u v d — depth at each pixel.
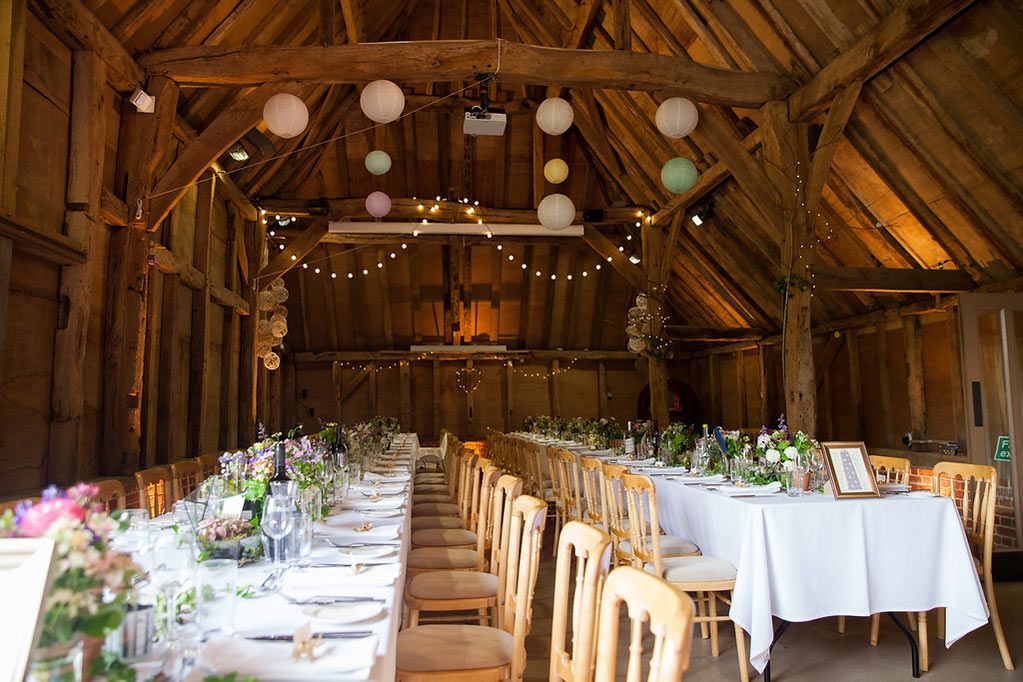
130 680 1.18
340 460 4.98
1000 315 6.04
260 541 2.28
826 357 11.86
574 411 16.84
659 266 11.52
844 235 8.72
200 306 8.45
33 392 4.78
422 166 12.58
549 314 16.12
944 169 6.77
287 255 11.43
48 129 4.83
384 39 10.24
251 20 6.83
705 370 16.50
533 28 10.11
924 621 3.55
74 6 4.88
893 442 10.38
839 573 3.47
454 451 6.21
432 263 15.04
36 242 4.45
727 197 9.88
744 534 3.48
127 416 5.84
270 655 1.36
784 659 3.69
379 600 1.79
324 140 11.03
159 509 4.23
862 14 5.94
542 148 12.29
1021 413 5.84
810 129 7.40
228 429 9.79
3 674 1.03
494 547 3.34
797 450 4.03
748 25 6.89
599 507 5.59
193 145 6.13
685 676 3.49
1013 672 3.49
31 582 1.09
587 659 1.72
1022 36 5.36
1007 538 5.80
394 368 16.66
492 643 2.46
